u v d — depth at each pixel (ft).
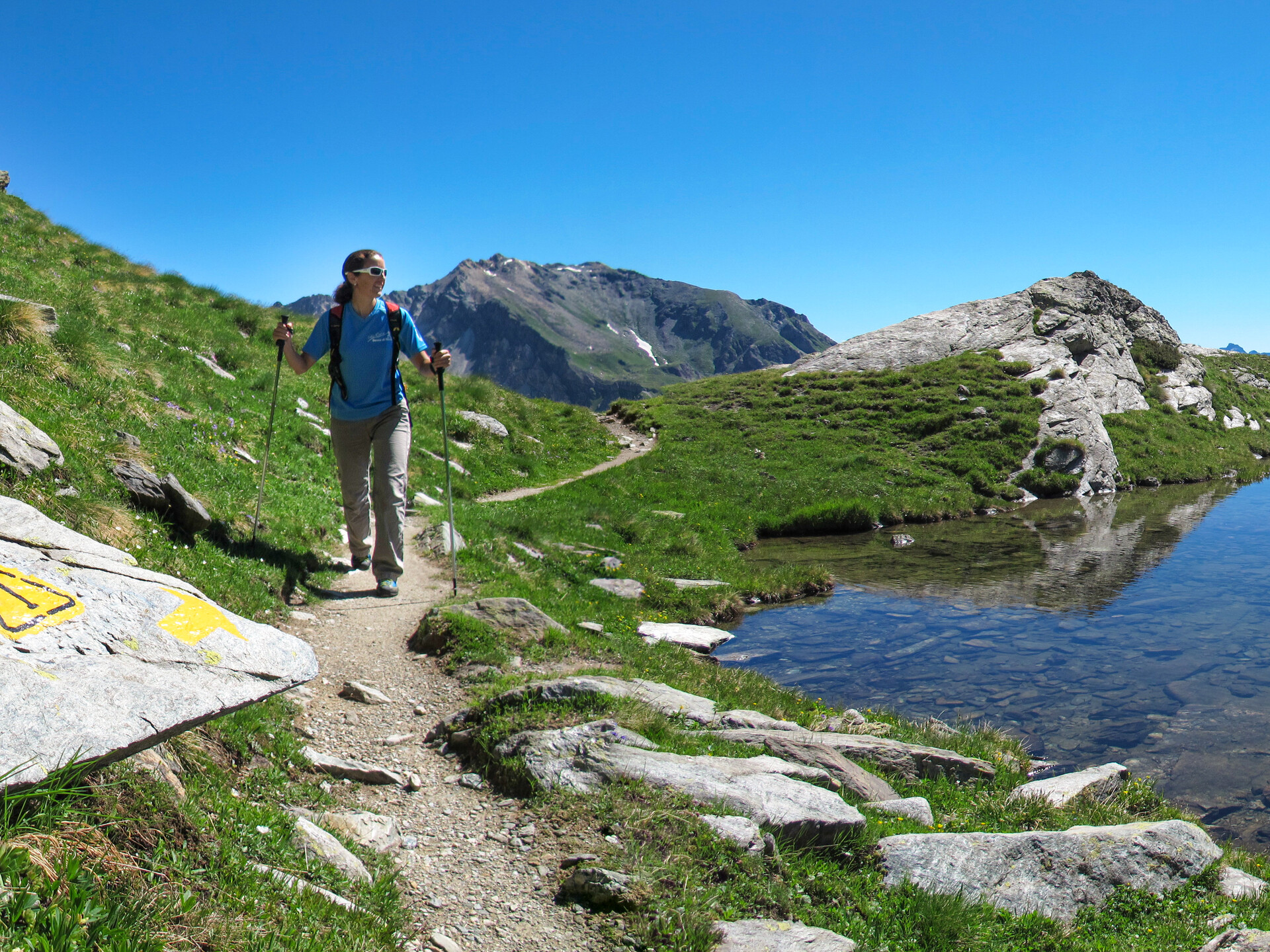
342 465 34.04
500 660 27.99
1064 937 16.83
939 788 26.58
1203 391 199.00
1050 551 83.41
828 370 187.42
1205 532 94.12
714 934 14.33
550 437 118.11
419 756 21.15
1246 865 23.49
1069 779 29.22
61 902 9.30
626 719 22.52
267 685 14.14
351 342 31.48
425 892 14.97
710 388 189.78
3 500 16.71
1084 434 138.21
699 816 17.74
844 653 49.37
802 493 108.78
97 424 32.76
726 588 60.29
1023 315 192.34
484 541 48.80
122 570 15.78
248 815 14.47
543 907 14.92
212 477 37.52
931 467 128.57
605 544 67.62
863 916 16.35
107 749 10.80
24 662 11.37
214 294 93.25
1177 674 44.75
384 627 30.53
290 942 11.11
